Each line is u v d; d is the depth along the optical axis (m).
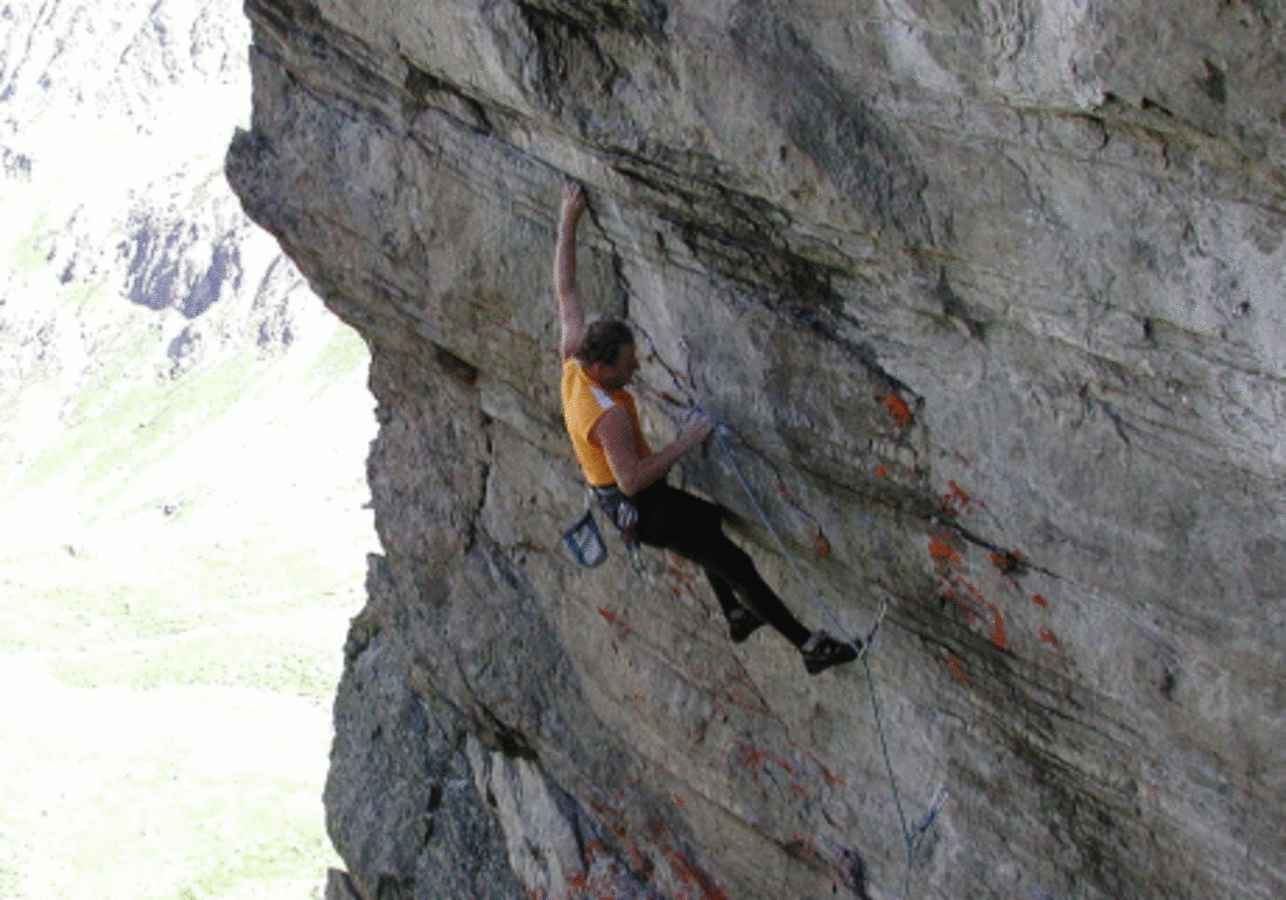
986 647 6.80
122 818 95.06
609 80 6.85
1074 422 5.89
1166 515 5.71
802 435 7.04
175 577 156.00
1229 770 5.96
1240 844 6.08
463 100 8.11
